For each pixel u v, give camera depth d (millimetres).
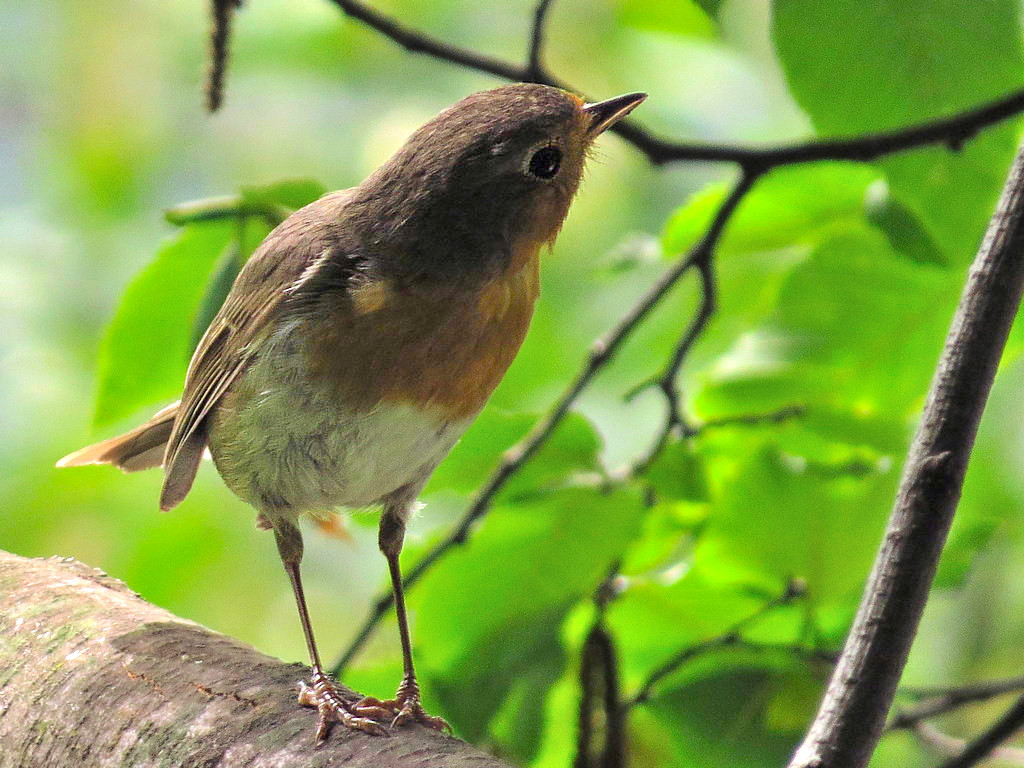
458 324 6590
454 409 6809
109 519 13977
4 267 14492
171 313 7973
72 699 5582
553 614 7887
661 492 7945
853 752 4684
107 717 5477
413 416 6699
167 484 7469
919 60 7367
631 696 8570
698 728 8055
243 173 15172
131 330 7965
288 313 6594
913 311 8586
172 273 7867
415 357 6566
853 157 7633
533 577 8164
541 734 7742
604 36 15102
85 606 6109
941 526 4832
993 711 12523
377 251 6598
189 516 13891
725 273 10297
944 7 7211
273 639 14203
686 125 15039
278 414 6715
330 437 6715
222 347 7164
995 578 12594
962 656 12656
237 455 6996
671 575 8438
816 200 8852
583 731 7789
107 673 5660
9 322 14211
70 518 13891
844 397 8711
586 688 7840
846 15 7266
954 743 8117
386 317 6516
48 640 5906
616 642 8227
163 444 8539
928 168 7898
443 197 6566
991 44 7273
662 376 8336
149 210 15266
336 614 14492
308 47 14781
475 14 15039
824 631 8453
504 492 8125
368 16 8102
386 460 6816
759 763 7969
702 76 15219
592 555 8070
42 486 13820
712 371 8758
